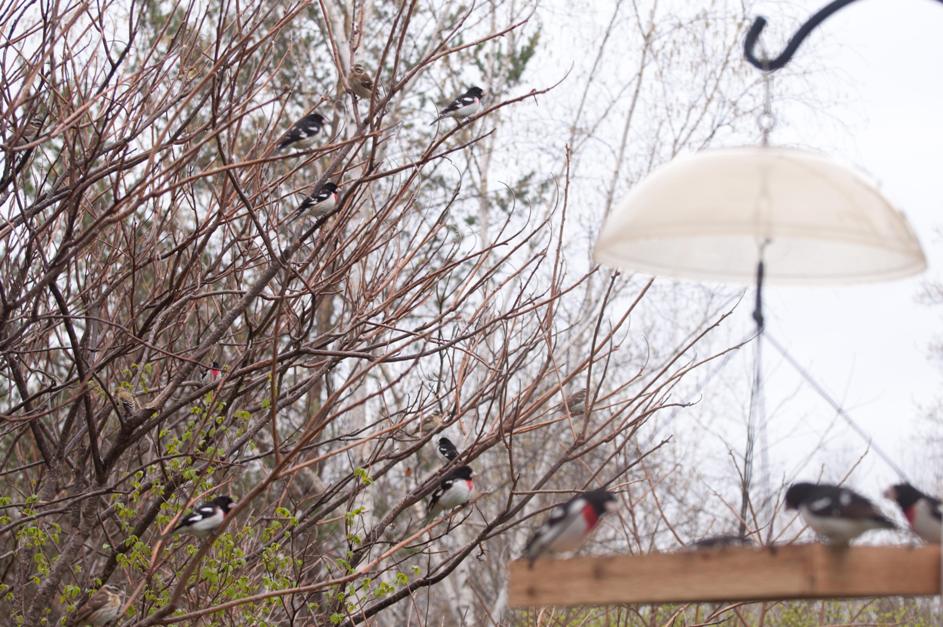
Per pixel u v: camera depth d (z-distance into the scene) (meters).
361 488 10.91
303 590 8.43
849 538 5.65
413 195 11.23
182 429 14.29
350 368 17.95
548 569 5.95
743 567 5.59
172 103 9.62
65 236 9.46
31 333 11.53
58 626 10.00
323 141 18.92
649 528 17.03
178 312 11.76
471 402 10.81
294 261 12.59
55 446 11.80
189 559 10.38
